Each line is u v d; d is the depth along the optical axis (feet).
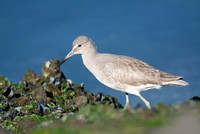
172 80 42.16
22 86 48.80
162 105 31.78
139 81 42.19
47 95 47.16
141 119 27.63
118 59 43.83
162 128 25.11
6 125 38.60
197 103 30.89
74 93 48.06
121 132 25.29
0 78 50.55
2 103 42.42
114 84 43.39
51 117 41.09
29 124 38.88
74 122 28.60
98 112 30.09
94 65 44.80
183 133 24.02
